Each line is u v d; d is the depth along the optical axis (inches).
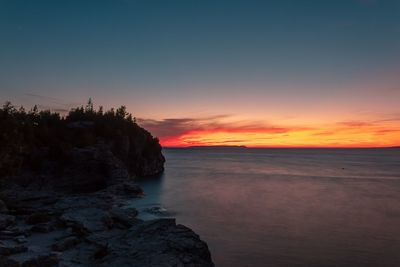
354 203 3289.9
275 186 4741.6
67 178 4018.2
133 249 1314.0
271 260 1617.9
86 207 2449.6
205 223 2383.1
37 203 2655.0
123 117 7534.5
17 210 2303.2
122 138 5738.2
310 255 1696.6
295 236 2048.5
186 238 1373.0
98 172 4229.8
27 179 3745.1
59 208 2399.1
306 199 3538.4
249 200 3444.9
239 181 5433.1
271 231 2162.9
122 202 3152.1
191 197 3614.7
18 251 1389.0
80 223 1808.6
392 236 2058.3
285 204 3211.1
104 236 1599.4
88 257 1366.9
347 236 2052.2
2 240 1584.6
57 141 4473.4
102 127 5713.6
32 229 1801.2
